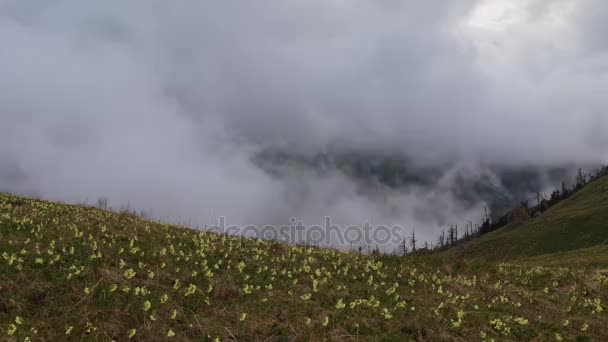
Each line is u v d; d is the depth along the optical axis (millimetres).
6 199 20312
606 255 42062
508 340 10281
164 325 8508
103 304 8844
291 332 9172
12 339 7289
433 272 16297
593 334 11180
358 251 19031
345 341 9109
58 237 12797
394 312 11094
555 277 17078
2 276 9188
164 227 17406
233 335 8656
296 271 13406
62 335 7715
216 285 10836
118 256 11484
